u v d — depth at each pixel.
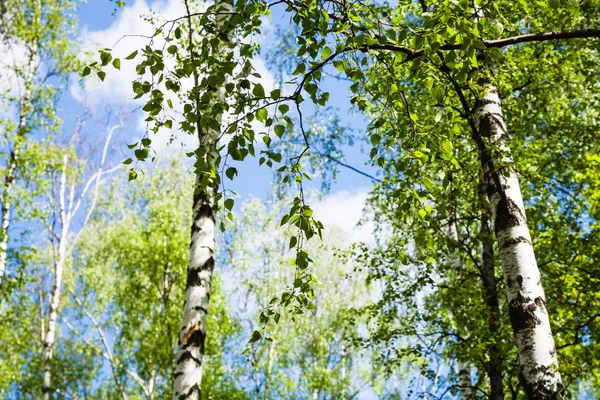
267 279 18.56
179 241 14.52
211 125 3.33
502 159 4.45
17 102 12.42
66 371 18.19
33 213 11.53
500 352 6.62
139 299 14.89
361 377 19.69
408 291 8.30
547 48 7.45
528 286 4.02
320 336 18.94
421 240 4.59
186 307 4.96
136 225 17.31
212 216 5.32
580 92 8.38
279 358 18.95
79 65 13.16
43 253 17.28
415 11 6.20
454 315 7.63
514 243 4.18
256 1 3.26
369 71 3.41
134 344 15.69
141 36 3.26
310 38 3.31
